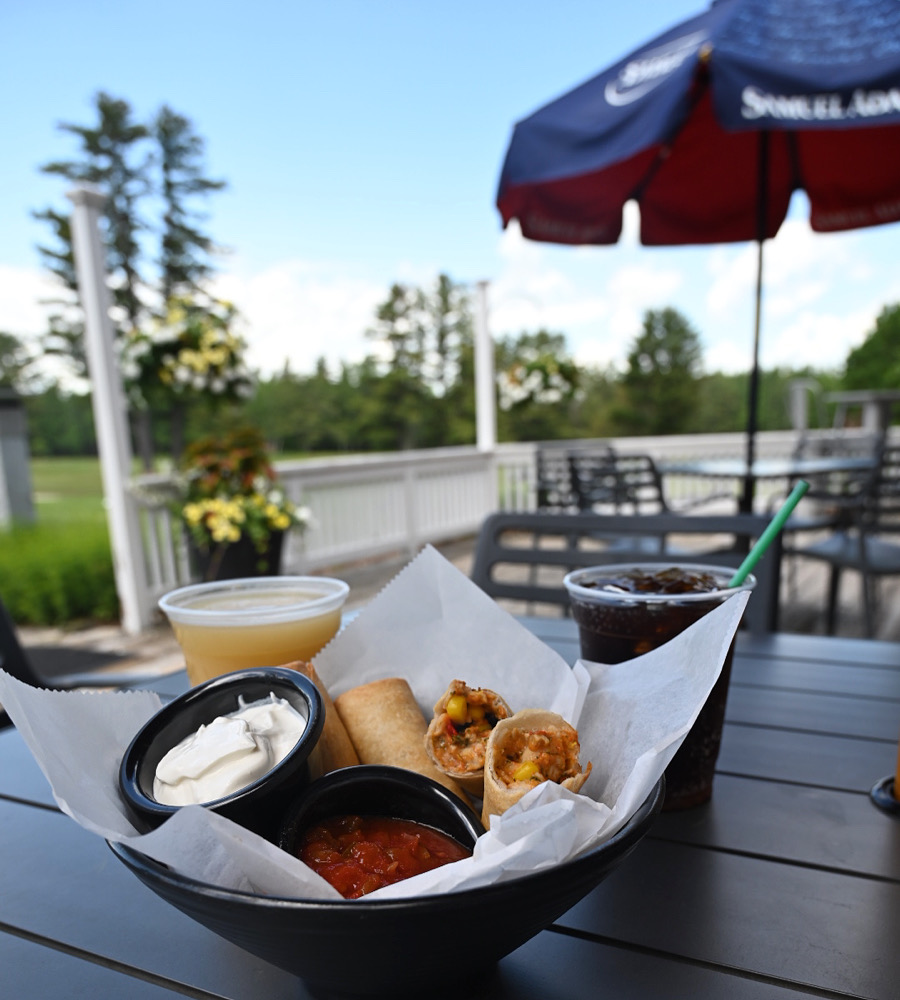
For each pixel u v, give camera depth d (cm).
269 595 105
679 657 66
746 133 380
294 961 46
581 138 279
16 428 915
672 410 3034
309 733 60
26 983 57
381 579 677
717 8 293
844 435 866
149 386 542
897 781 81
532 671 80
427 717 84
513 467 940
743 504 379
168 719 66
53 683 172
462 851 60
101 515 1101
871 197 388
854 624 473
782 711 110
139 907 67
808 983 54
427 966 46
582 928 61
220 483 497
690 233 432
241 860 48
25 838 80
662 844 74
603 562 181
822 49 249
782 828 76
